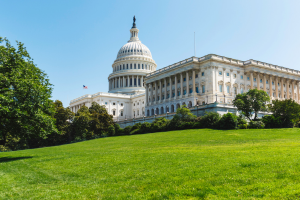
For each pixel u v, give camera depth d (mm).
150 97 125562
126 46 190500
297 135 46531
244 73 103750
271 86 108250
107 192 17266
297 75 119250
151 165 23938
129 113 160375
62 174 23594
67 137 89062
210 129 63688
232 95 98250
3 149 82938
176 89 108875
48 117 38219
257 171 18547
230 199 14195
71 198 16594
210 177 18219
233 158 23969
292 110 65062
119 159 28969
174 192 15992
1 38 38094
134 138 63875
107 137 82375
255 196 14422
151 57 193625
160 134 66062
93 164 26984
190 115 73750
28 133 38375
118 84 179500
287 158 21844
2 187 20141
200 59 101438
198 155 27719
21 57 38625
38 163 30656
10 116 33531
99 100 152375
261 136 47156
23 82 34312
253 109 71562
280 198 13875
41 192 18328
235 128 62000
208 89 95375
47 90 39500
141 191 17016
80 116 85750
